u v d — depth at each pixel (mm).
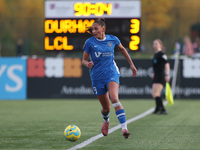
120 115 19938
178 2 95500
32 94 50094
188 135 22953
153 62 34125
